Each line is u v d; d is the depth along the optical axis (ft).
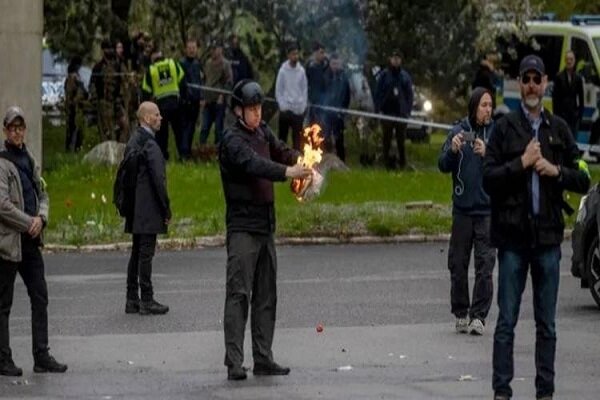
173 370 103.35
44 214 102.37
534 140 87.40
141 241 127.24
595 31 264.11
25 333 118.93
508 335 87.97
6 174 100.68
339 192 203.31
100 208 190.29
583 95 246.47
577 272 128.98
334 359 106.52
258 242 100.32
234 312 99.81
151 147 127.44
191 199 194.39
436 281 145.48
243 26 252.62
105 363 106.11
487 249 115.55
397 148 234.79
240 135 99.96
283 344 112.06
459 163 115.34
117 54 232.53
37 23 187.42
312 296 136.05
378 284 143.64
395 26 247.91
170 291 140.77
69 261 164.35
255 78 251.80
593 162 258.57
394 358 106.73
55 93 275.80
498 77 255.29
